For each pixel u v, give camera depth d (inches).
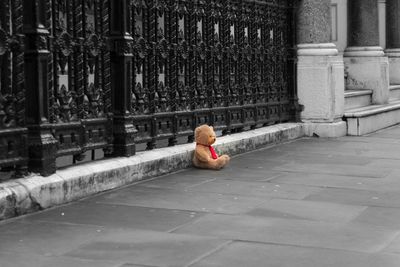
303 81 494.0
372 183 302.0
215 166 336.8
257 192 278.8
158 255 183.0
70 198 255.3
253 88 440.8
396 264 174.4
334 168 347.3
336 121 502.0
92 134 284.5
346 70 617.3
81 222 222.8
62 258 180.7
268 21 461.1
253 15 438.0
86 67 282.4
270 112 464.8
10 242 197.3
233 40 415.5
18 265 174.6
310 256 181.8
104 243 196.1
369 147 439.2
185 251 187.0
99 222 223.0
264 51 455.5
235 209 244.2
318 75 489.4
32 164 245.6
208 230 211.8
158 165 316.5
